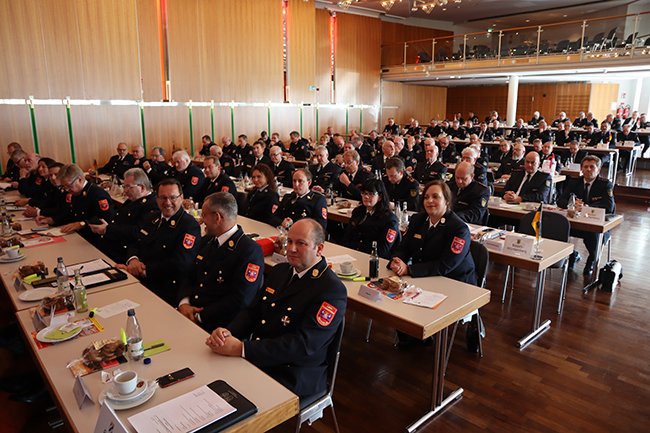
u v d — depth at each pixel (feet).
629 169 38.83
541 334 12.75
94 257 11.80
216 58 43.88
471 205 15.62
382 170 30.14
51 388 5.93
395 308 8.42
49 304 7.99
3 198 21.06
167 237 11.10
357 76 58.95
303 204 15.05
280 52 48.96
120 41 37.01
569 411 9.38
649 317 13.83
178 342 7.13
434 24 70.69
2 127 32.12
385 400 9.77
